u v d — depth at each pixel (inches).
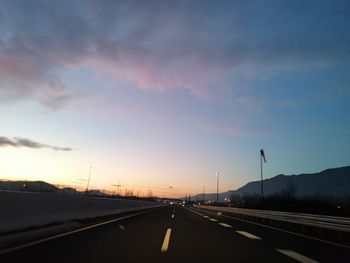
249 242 579.2
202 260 405.1
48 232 642.2
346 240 674.8
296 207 2241.6
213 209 2763.3
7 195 567.8
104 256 414.0
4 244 482.0
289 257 438.0
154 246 503.2
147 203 3024.1
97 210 1239.5
